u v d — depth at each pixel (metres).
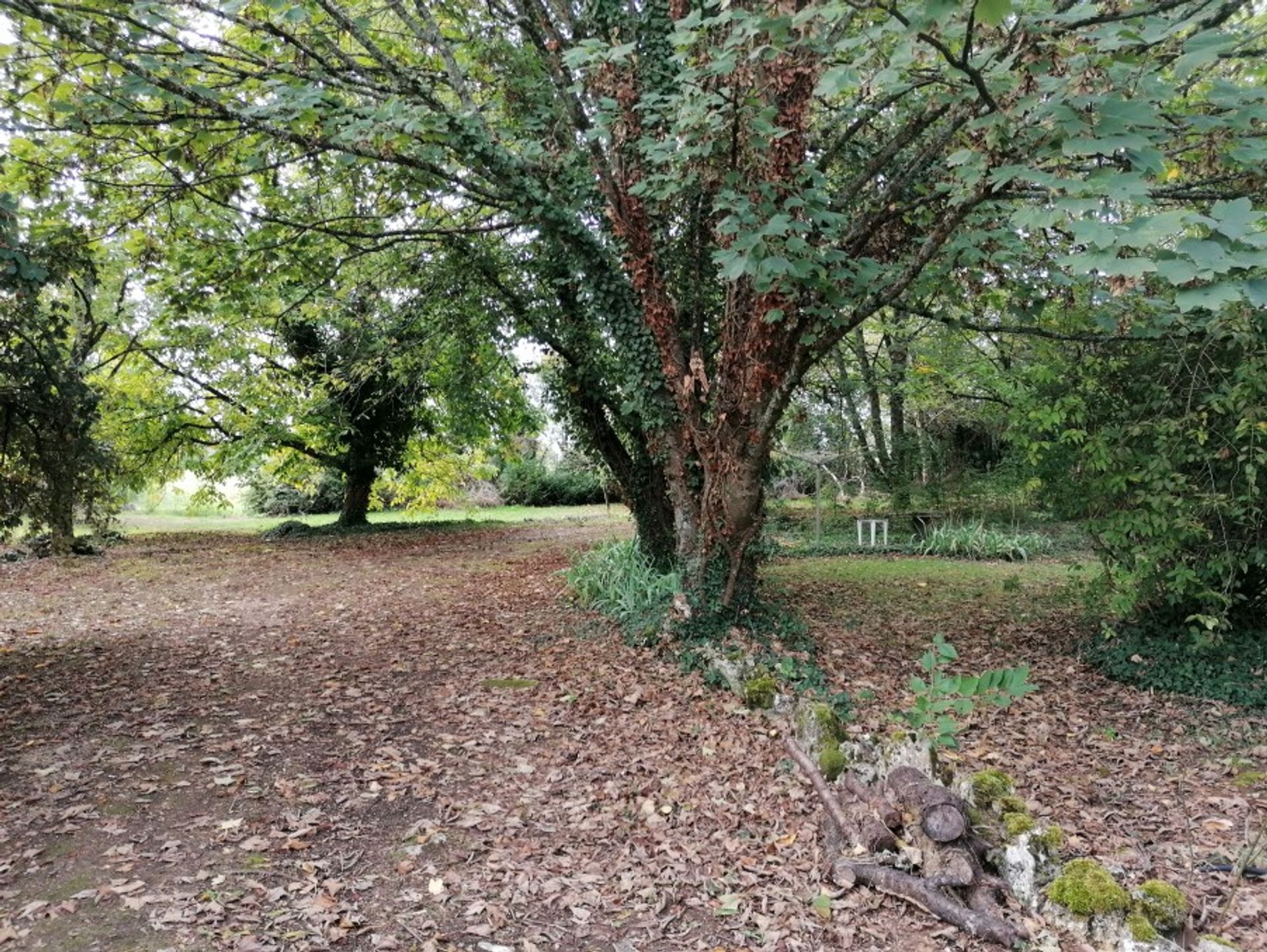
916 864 3.45
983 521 15.22
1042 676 6.72
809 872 3.58
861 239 6.05
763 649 6.45
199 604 9.65
